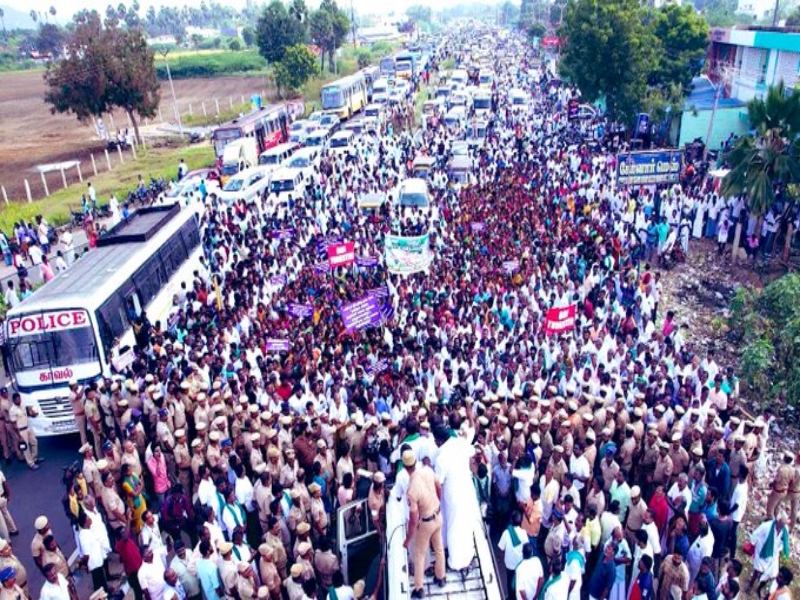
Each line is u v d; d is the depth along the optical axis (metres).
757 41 36.44
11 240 30.09
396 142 44.91
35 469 15.23
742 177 23.84
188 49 158.12
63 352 15.62
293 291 19.88
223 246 25.39
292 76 69.00
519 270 20.17
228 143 41.47
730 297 22.81
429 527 7.27
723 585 9.04
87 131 65.56
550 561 10.10
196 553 10.14
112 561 12.08
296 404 14.07
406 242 19.81
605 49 38.41
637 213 25.27
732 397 14.88
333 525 11.84
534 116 49.78
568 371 14.81
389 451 12.16
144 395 14.13
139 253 19.88
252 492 11.66
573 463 11.36
